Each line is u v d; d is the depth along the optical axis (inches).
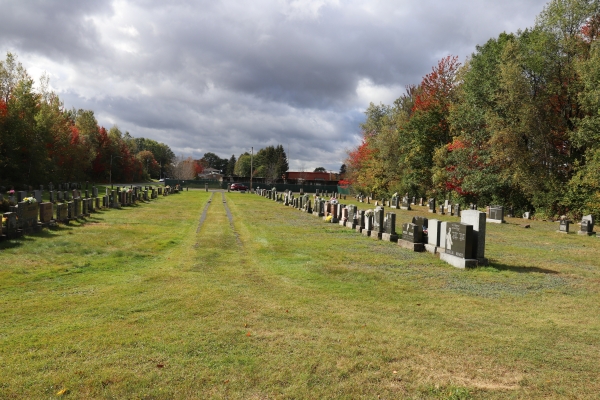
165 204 1282.0
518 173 1162.0
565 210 1122.0
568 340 224.7
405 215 1216.8
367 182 2265.0
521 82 1120.2
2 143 1626.5
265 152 5078.7
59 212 658.8
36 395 153.6
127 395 155.6
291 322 245.0
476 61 1346.0
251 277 367.2
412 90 2399.1
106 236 566.6
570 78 1128.8
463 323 252.5
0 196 889.5
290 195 1448.1
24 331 218.7
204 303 276.7
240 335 220.1
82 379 165.8
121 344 202.8
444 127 1728.6
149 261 428.5
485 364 191.3
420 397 160.6
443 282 362.9
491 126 1202.6
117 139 3863.2
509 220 1125.7
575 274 408.8
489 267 425.1
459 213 1217.4
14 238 506.6
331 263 439.5
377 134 2314.2
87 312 253.4
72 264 389.7
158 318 244.7
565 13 1122.7
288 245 557.9
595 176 957.8
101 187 2421.3
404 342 215.9
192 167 5027.1
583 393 165.0
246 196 2044.8
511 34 1400.1
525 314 273.4
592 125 971.3
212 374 173.8
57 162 2186.3
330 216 879.7
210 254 476.4
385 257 478.3
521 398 160.7
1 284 312.8
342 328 236.7
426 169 1748.3
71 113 3292.3
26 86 1829.5
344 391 163.8
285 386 166.1
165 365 180.9
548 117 1163.3
